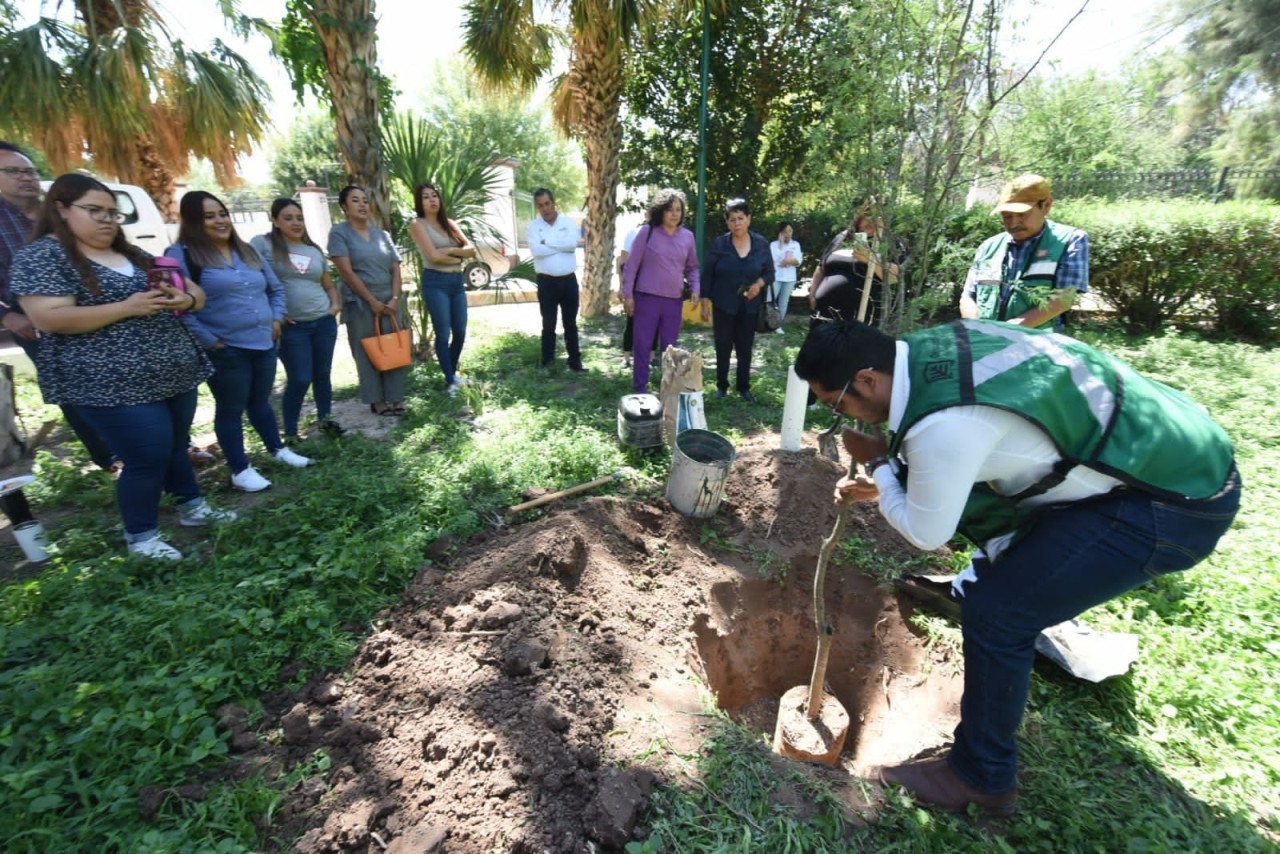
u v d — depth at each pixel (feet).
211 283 12.26
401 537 10.91
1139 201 33.88
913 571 11.41
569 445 14.85
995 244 12.87
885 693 10.28
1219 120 62.85
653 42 32.27
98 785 6.64
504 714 7.44
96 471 14.03
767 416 18.40
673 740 7.58
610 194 33.30
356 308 17.43
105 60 21.86
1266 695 8.39
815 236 37.60
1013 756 6.82
